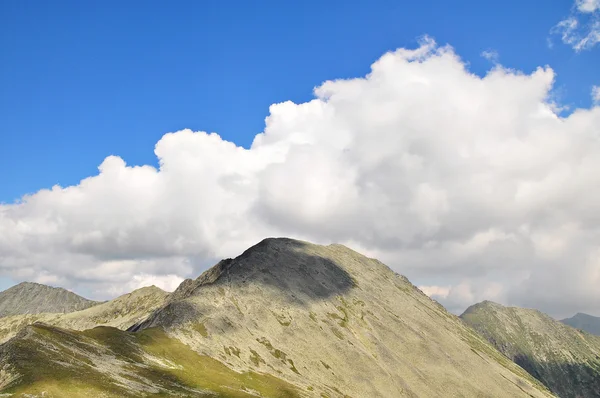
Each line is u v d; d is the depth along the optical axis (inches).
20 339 3705.7
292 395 4773.6
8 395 2770.7
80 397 2945.4
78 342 4099.4
